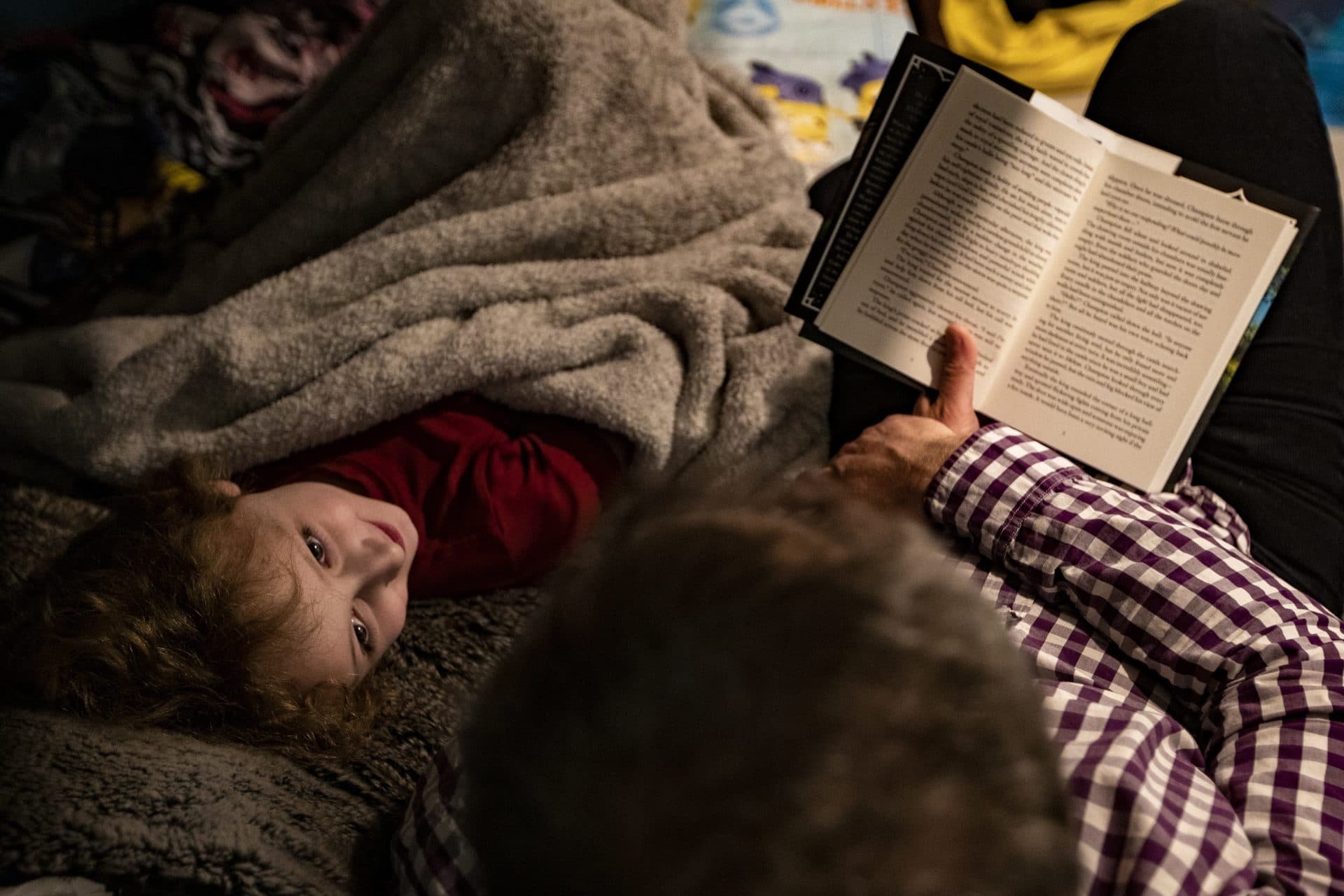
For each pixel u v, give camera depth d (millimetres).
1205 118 928
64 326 1078
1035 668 716
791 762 302
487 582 938
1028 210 861
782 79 1301
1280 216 824
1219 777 631
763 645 321
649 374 943
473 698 413
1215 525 848
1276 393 882
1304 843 562
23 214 1128
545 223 967
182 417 944
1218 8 965
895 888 296
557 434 952
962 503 782
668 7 1052
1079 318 865
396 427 955
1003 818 319
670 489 419
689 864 299
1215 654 672
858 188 881
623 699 321
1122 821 548
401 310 937
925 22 1311
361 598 816
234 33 1221
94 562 808
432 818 606
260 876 592
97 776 597
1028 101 849
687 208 991
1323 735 610
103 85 1189
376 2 1288
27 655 737
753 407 948
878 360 897
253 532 785
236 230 1111
